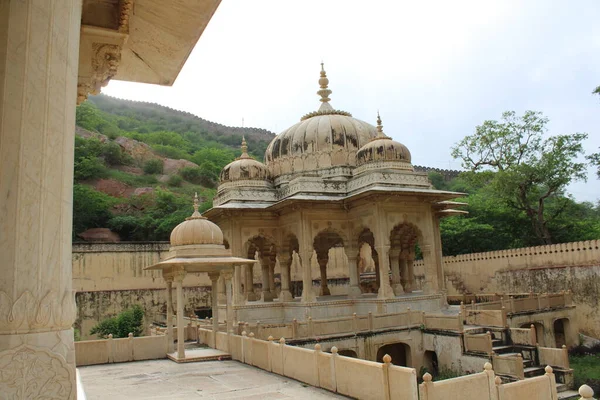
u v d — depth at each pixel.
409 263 27.61
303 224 23.19
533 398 8.57
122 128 81.44
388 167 23.64
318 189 23.78
